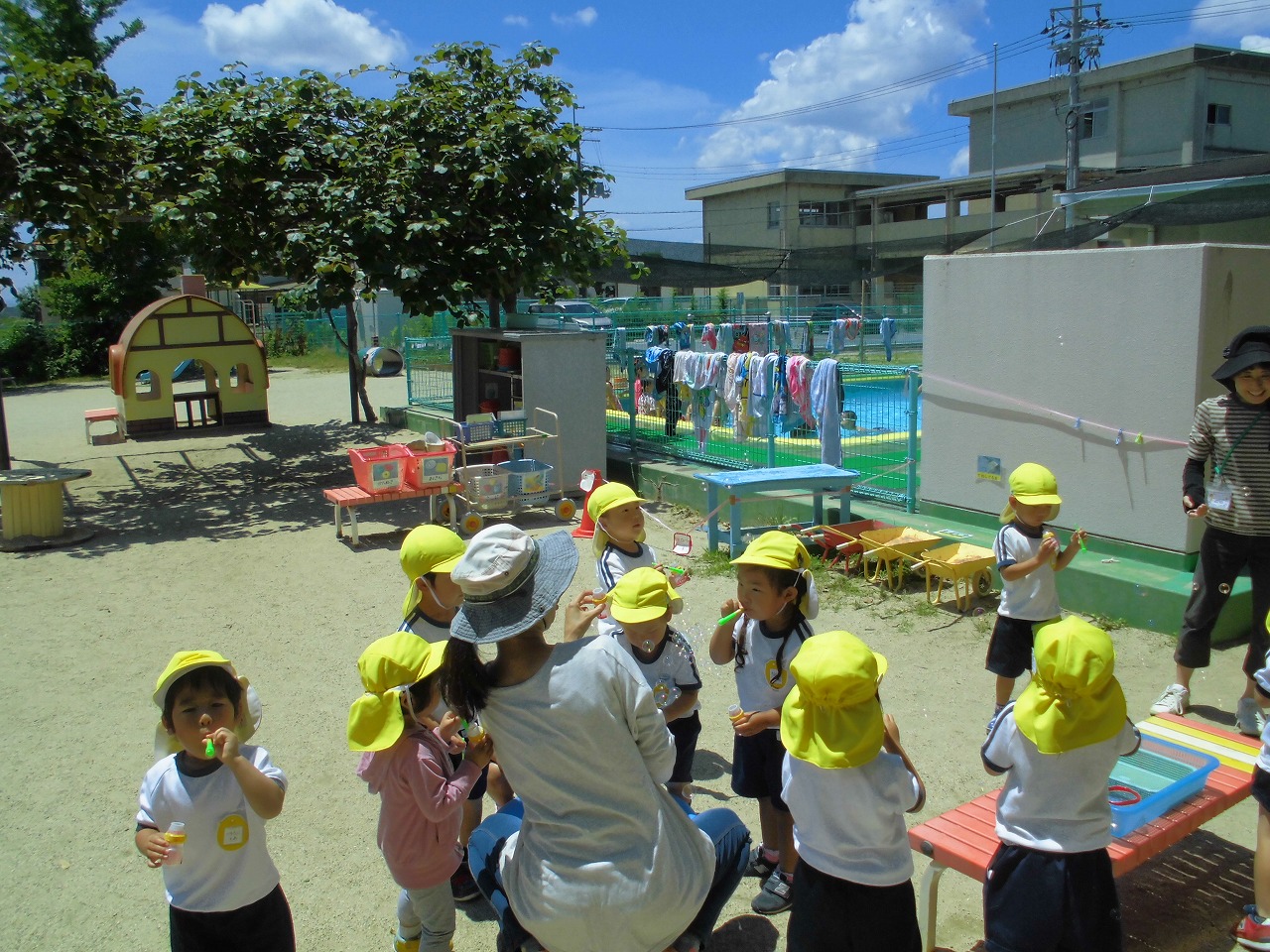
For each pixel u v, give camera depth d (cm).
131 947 376
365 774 319
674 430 1224
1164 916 366
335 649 693
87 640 721
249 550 970
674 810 272
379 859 432
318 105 1239
